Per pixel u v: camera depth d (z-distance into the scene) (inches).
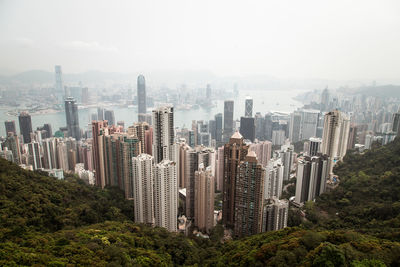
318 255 3412.9
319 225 6619.1
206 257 5398.6
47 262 3472.0
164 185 6550.2
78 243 4345.5
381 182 7431.1
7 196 5506.9
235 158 6835.6
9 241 4101.9
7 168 6412.4
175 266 4975.4
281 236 4933.6
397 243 3818.9
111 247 4311.0
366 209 6599.4
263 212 6274.6
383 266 3147.1
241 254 4574.3
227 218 7308.1
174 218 6845.5
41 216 5344.5
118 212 6855.3
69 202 6451.8
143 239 5275.6
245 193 6264.8
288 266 3558.1
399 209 6058.1
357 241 3919.8
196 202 7239.2
